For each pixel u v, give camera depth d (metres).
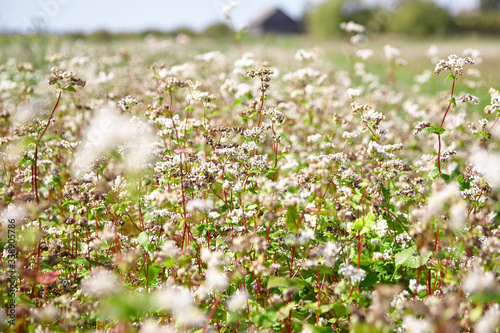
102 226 4.41
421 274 4.00
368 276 3.66
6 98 7.80
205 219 4.27
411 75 17.36
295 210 3.31
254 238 3.30
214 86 8.69
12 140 4.96
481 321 2.86
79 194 4.00
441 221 3.19
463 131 7.67
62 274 3.99
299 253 4.07
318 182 3.73
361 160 3.91
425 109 9.11
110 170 4.34
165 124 4.86
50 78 4.37
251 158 4.45
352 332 2.84
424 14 41.00
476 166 4.52
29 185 5.09
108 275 3.30
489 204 4.92
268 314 3.11
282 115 5.04
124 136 4.68
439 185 3.03
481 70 13.90
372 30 35.78
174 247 3.40
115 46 24.62
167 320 3.51
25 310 3.23
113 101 6.87
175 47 24.56
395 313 3.07
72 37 29.42
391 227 4.34
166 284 3.57
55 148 5.45
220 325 3.46
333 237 3.97
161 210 3.97
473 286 2.71
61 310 3.37
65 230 4.03
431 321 2.69
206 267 3.98
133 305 2.51
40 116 5.95
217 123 6.50
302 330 3.15
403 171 4.38
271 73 5.10
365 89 11.95
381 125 7.91
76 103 7.41
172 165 4.38
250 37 40.69
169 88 4.64
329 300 3.38
